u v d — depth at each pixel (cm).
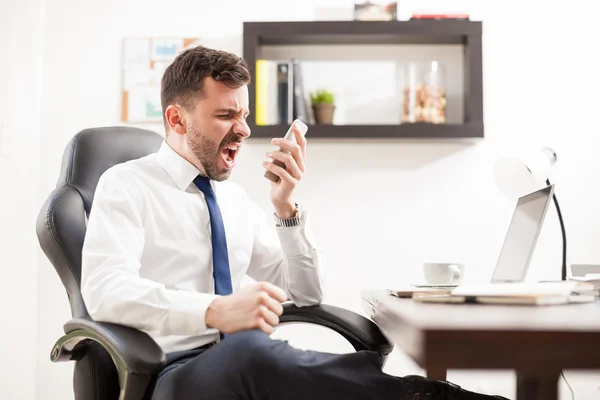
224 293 154
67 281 147
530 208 157
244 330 117
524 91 261
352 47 268
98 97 269
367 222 262
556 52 261
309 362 112
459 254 259
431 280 180
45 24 270
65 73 269
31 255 260
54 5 270
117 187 152
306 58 269
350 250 261
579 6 262
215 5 269
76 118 268
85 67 269
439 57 267
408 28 254
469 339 69
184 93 159
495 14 263
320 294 168
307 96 268
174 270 159
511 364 69
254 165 261
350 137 255
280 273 180
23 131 263
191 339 156
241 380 112
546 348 69
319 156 263
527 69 262
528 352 69
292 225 164
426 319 78
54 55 269
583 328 69
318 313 152
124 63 268
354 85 267
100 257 136
